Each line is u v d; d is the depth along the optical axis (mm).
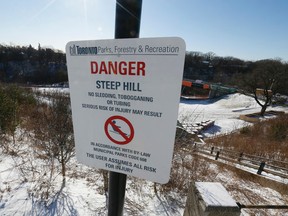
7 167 4902
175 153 4738
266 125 19031
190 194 2330
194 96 46000
